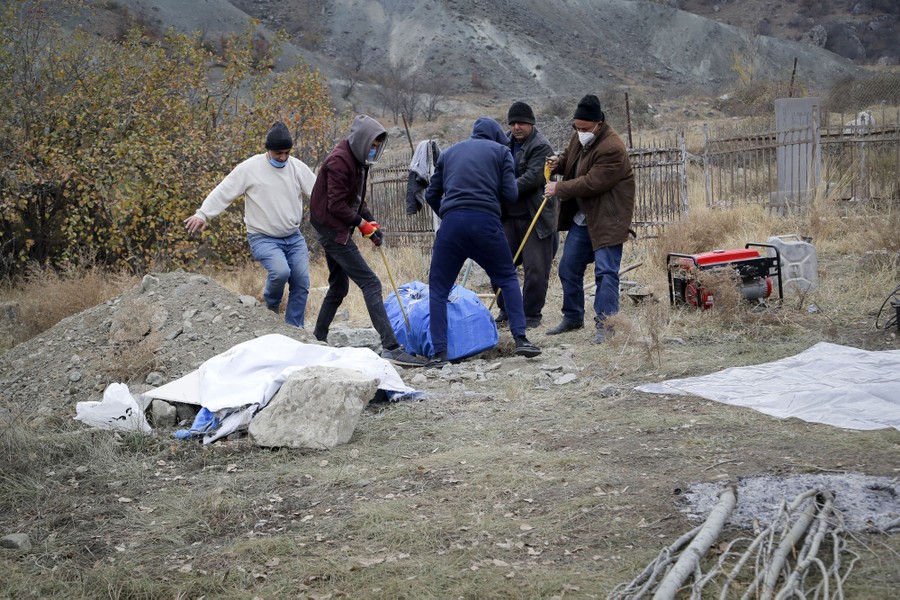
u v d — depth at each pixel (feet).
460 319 22.31
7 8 40.93
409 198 29.40
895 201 37.78
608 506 11.30
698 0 505.25
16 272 40.09
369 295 21.81
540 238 25.64
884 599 8.38
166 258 39.32
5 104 40.45
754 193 43.27
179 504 12.82
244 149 42.93
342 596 9.67
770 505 10.59
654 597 8.61
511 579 9.68
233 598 9.85
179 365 19.29
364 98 280.72
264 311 21.13
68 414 17.74
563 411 16.43
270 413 15.46
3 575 10.68
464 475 13.09
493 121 22.43
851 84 116.47
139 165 39.83
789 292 25.11
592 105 21.97
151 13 293.23
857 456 12.26
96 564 10.92
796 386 16.29
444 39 363.56
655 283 29.04
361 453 14.73
